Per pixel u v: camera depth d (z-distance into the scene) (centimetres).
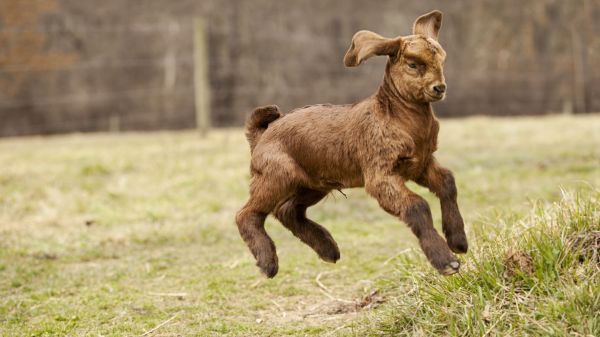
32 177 1275
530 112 3388
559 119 2119
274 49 3509
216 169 1320
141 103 3544
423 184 553
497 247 613
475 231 703
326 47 3553
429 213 501
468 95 3425
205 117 1769
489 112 3384
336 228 959
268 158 579
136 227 996
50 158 1463
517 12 3672
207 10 3491
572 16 3522
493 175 1212
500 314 525
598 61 3400
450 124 2028
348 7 3594
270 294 721
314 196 618
